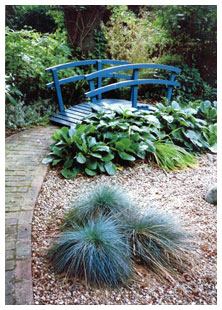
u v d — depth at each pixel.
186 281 1.83
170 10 6.55
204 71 7.02
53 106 5.08
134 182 3.11
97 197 2.36
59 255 1.87
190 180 3.25
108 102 5.14
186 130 4.12
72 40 6.18
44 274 1.81
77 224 2.19
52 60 5.20
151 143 3.57
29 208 2.44
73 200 2.65
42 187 2.84
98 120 3.82
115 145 3.43
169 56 6.54
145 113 4.10
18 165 3.14
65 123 4.24
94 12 5.97
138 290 1.75
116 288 1.75
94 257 1.77
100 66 5.45
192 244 2.12
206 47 6.85
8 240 2.04
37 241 2.09
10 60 4.66
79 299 1.66
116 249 1.85
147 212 2.24
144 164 3.54
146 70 6.27
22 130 4.14
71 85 5.51
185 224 2.35
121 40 6.54
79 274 1.80
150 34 6.55
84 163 3.25
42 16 7.88
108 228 1.96
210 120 4.64
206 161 3.86
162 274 1.87
